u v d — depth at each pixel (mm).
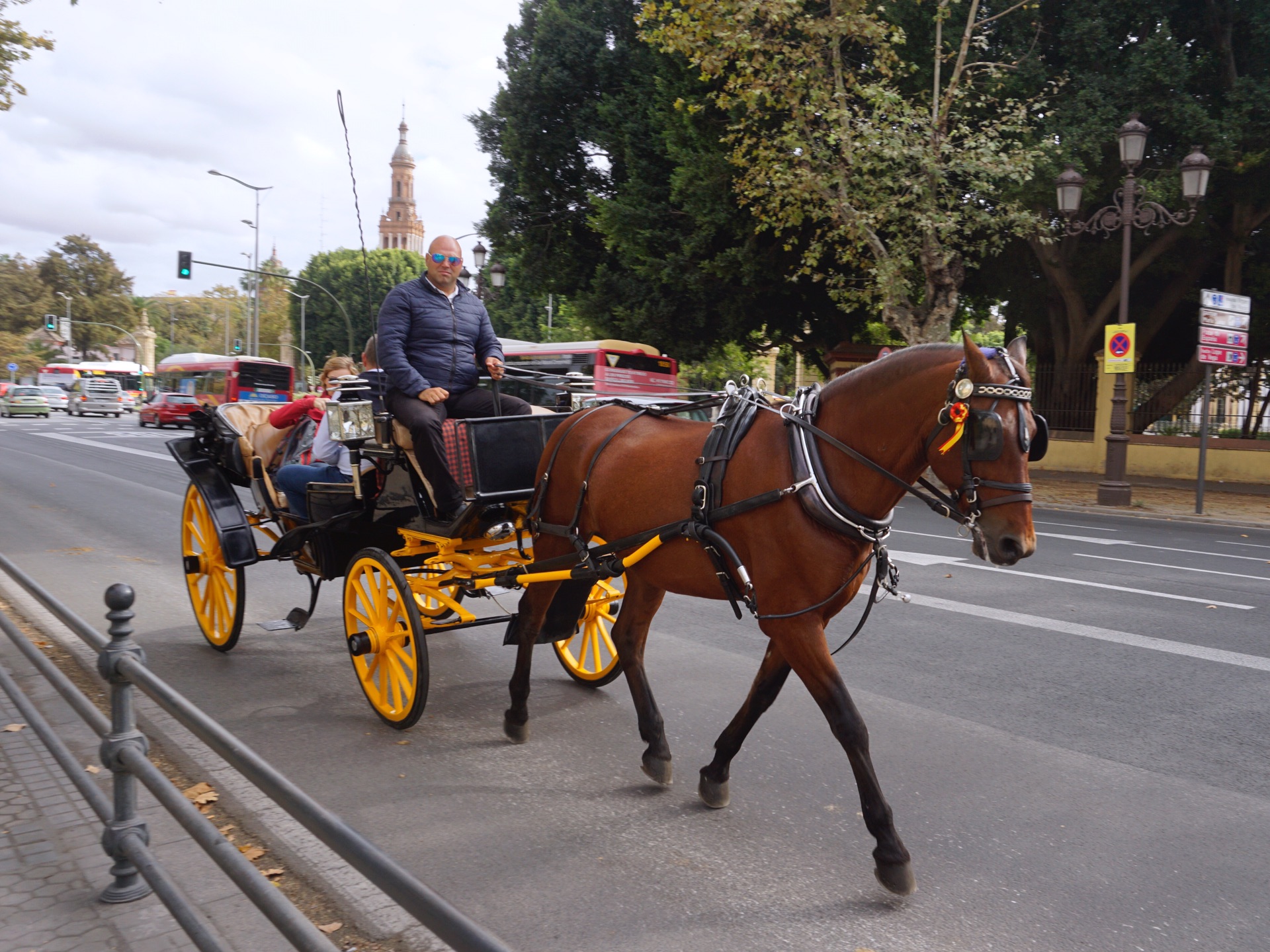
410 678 4828
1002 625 7148
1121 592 8430
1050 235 20672
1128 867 3529
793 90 17203
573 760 4547
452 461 4859
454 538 5055
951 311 17828
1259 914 3209
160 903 3139
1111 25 19047
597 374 22766
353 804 4027
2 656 5824
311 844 3631
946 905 3254
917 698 5457
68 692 3389
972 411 3111
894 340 29031
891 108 16734
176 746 4602
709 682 5742
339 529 5547
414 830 3783
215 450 6637
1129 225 16422
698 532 3725
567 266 27109
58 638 6250
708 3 16531
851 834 3789
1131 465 22250
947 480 3230
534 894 3299
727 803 4043
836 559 3418
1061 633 6918
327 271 73812
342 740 4785
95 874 3289
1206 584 8922
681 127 21453
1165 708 5301
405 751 4648
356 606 5227
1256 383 22562
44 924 2988
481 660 6281
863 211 17719
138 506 13812
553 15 24391
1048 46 20000
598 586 5617
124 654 2982
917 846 3693
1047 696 5500
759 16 17016
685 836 3764
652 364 23625
